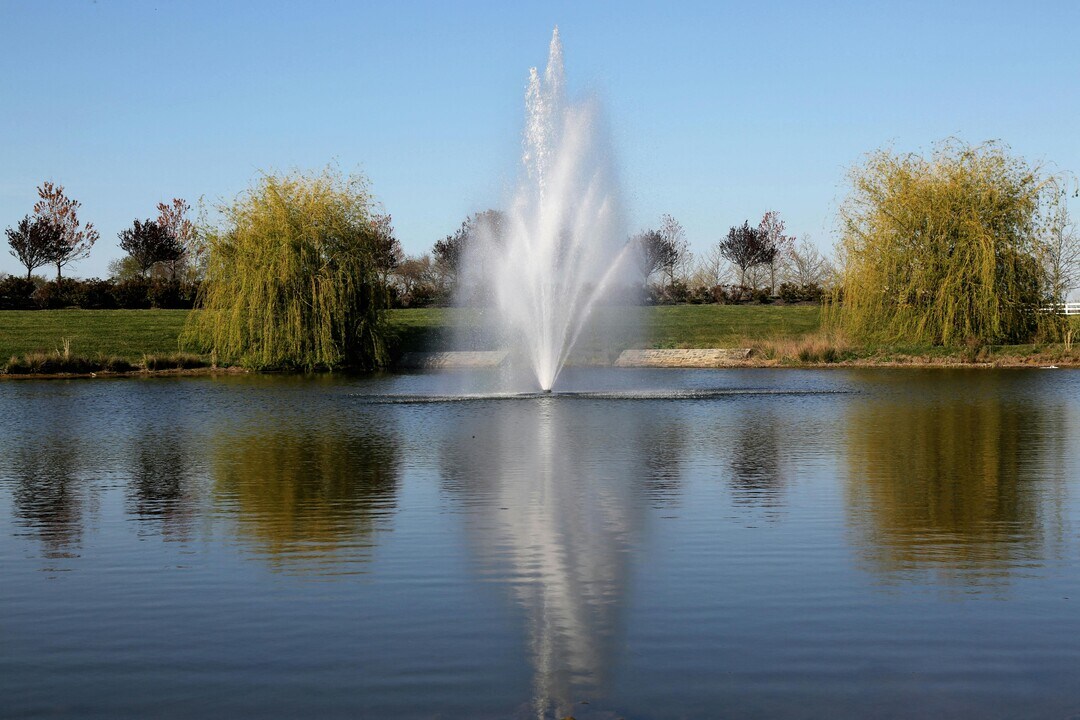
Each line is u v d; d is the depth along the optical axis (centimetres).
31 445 2012
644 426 2225
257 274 4366
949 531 1168
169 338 5238
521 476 1566
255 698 705
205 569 1027
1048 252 4428
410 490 1454
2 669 760
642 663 759
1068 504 1320
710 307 6625
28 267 7944
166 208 9150
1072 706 682
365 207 4641
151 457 1827
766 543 1114
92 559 1074
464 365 4822
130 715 680
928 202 4419
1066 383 3434
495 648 793
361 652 787
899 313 4516
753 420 2334
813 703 689
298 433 2164
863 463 1673
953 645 789
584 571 1005
